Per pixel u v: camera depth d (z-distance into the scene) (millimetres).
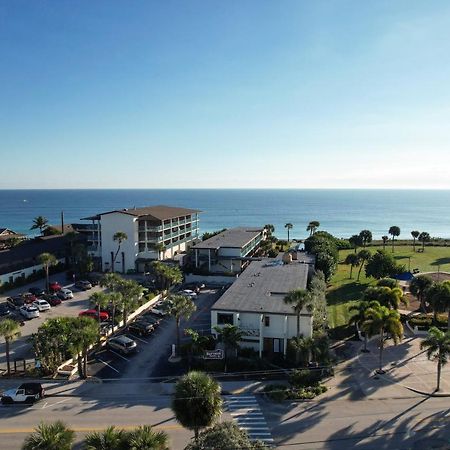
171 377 40531
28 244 89562
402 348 47250
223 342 41281
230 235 96500
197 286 72875
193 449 21906
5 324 39562
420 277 58188
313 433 31000
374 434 30906
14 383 39281
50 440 21375
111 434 22062
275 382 39250
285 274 60500
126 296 54125
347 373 41188
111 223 84125
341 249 123062
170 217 90188
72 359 44094
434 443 29750
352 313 60062
